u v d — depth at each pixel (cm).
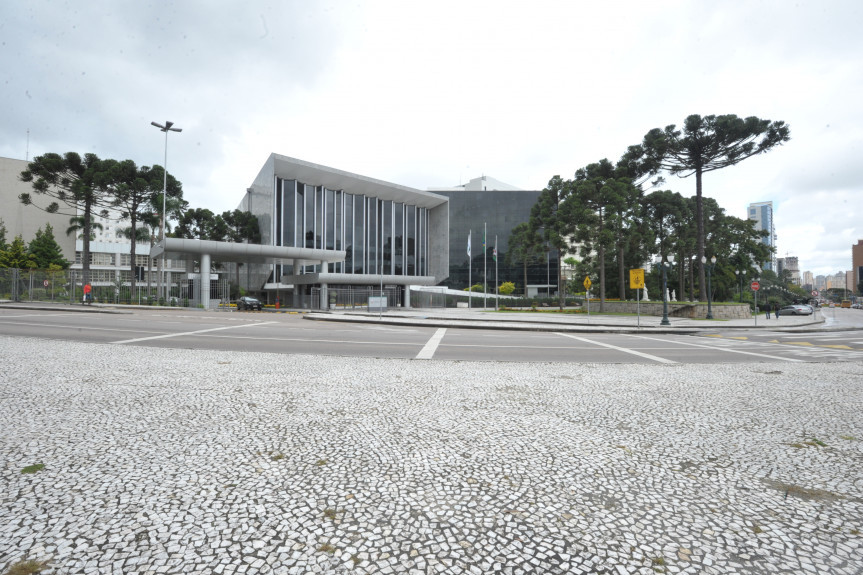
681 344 1477
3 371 713
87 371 726
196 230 5447
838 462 373
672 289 6012
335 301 4525
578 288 7519
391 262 5981
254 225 5406
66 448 375
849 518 277
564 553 236
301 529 255
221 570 216
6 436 404
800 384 720
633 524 267
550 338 1622
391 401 570
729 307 3503
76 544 234
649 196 4203
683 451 396
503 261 7856
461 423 474
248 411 506
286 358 948
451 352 1155
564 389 663
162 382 653
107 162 4150
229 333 1526
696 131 3431
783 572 222
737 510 286
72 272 3853
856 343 1566
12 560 218
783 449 404
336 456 371
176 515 267
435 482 322
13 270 3794
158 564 220
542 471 345
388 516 272
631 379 758
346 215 5481
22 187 7506
